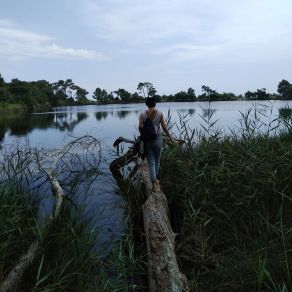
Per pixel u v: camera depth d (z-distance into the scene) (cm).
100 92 14325
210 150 743
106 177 984
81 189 878
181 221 643
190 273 491
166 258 461
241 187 627
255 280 427
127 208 731
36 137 2017
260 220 548
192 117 2798
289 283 415
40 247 511
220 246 557
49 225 581
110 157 1269
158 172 771
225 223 596
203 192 634
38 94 9462
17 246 541
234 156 705
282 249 490
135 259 512
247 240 553
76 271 466
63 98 13275
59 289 442
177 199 703
